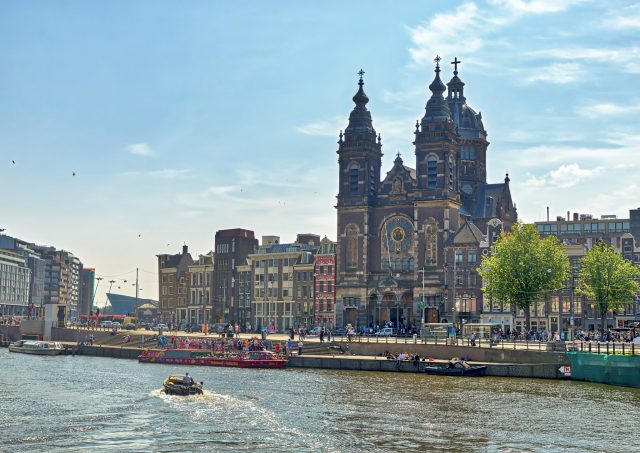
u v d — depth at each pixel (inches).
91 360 5034.5
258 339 5083.7
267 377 3818.9
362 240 6289.4
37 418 2600.9
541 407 2837.1
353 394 3161.9
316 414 2682.1
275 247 7332.7
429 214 6033.5
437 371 3941.9
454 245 5861.2
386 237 6250.0
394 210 6230.3
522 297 4803.2
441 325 5172.2
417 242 6048.2
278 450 2162.9
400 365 4099.4
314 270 6781.5
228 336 5605.3
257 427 2458.2
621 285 4995.1
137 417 2623.0
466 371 3846.0
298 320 6953.7
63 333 6466.5
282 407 2827.3
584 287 5531.5
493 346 4224.9
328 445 2222.0
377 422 2541.8
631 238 6166.3
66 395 3142.2
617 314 5654.5
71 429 2421.3
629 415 2677.2
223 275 7696.9
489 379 3698.3
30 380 3700.8
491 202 6899.6
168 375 3944.4
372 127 6501.0
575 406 2859.3
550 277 4790.8
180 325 7066.9
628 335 4712.1
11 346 5792.3
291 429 2428.6
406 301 6127.0
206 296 7824.8
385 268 6220.5
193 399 3016.7
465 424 2513.5
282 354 4539.9
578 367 3644.2
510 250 4847.4
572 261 5802.2
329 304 6638.8
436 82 6220.5
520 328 5713.6
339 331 6087.6
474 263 5792.3
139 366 4522.6
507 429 2438.5
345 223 6353.3
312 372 4087.1
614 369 3489.2
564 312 5669.3
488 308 5679.1
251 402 2942.9
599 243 5777.6
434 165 6072.8
